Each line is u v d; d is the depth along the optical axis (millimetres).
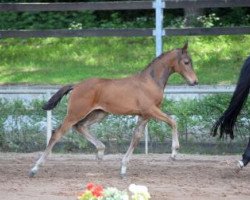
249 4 19781
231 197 11492
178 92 15406
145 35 20000
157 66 13438
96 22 26078
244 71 13023
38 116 15672
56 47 24984
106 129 15445
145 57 23531
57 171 13617
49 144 13234
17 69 23094
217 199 11336
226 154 15344
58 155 15305
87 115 13500
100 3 20266
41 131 15750
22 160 14703
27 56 24375
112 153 15562
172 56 13445
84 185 12352
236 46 23766
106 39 25328
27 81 21656
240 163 13125
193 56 23078
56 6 20609
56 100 13266
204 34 19875
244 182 12617
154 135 15398
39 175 13258
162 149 15531
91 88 13227
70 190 11969
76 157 15094
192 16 24609
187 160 14617
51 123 15438
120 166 14102
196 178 12922
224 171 13523
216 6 19781
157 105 13398
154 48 24234
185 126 15297
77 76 21984
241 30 19875
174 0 19750
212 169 13727
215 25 25234
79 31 20453
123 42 24984
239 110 13070
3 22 26266
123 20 26500
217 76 21250
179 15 26219
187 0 19703
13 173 13430
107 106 13305
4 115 15703
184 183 12492
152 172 13438
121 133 15469
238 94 13000
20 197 11469
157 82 13383
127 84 13297
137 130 13320
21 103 15727
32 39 25719
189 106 15328
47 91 15789
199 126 15336
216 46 23781
